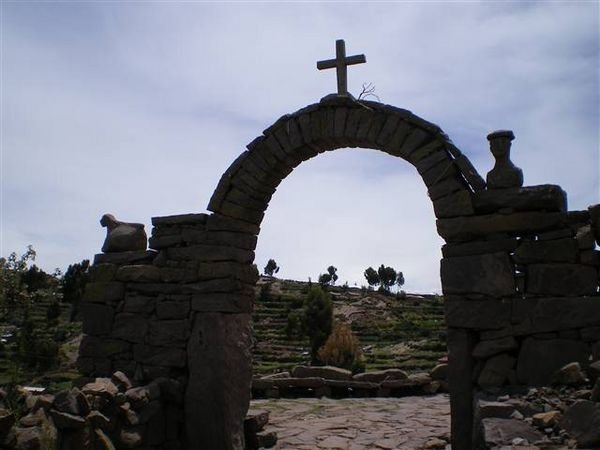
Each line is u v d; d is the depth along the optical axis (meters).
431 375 16.14
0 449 5.03
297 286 74.69
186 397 8.41
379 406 13.15
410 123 8.03
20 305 14.48
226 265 8.66
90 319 9.18
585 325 6.85
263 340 46.31
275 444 9.11
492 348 7.09
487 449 5.32
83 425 6.04
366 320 55.19
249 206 8.95
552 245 7.14
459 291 7.38
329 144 8.78
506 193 7.37
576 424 5.22
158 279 8.96
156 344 8.73
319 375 15.64
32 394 6.57
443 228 7.59
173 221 9.09
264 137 8.86
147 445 7.62
